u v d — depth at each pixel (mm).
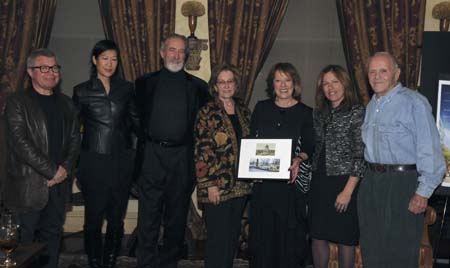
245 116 4195
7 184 4051
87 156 4426
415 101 3553
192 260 5125
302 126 4008
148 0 5855
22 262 2969
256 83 6156
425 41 4348
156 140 4363
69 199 4711
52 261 4133
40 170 3904
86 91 4418
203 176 4020
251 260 4098
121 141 4492
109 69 4402
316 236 3902
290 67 4020
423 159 3486
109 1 5941
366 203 3713
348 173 3822
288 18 6121
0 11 5871
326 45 6102
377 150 3641
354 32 5797
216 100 4121
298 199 3992
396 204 3584
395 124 3568
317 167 3928
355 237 3863
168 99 4363
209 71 6008
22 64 5883
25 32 5879
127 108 4527
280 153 3951
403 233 3582
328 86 3852
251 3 5828
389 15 5750
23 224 3980
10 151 4012
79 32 6172
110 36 5969
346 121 3830
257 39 5844
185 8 5906
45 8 5938
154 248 4508
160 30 5875
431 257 4355
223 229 4047
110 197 4527
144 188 4445
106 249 4699
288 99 4055
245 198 4195
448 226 5469
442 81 4199
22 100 3943
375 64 3609
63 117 4121
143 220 4461
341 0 5867
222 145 4031
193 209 5805
